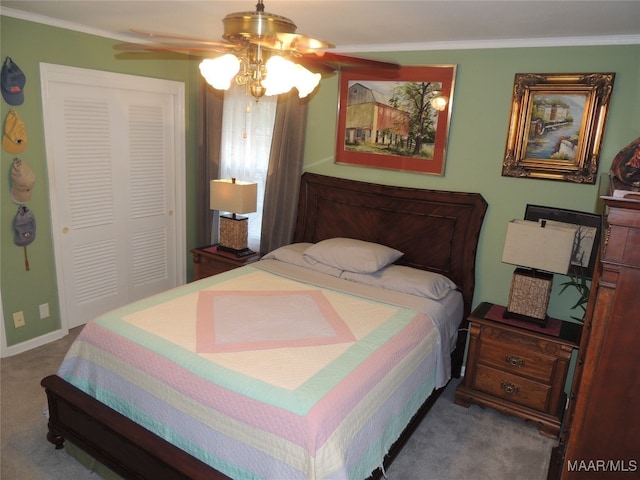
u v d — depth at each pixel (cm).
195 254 412
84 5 276
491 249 326
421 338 255
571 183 292
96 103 367
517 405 288
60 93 342
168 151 435
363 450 194
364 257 326
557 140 291
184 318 246
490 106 311
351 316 264
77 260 378
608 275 147
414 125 340
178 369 202
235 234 400
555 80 285
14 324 338
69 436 234
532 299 284
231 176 438
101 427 217
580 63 279
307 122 389
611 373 153
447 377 289
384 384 212
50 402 238
